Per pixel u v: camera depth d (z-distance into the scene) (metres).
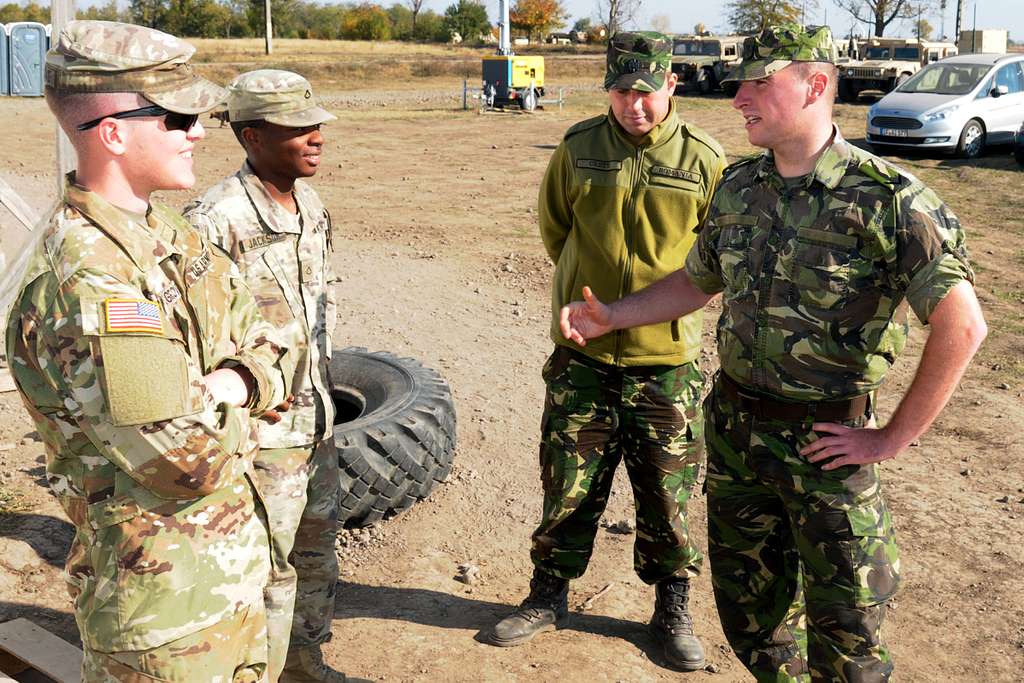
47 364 1.91
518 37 79.88
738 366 2.82
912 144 16.62
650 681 3.54
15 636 3.40
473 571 4.21
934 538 4.59
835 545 2.74
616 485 5.14
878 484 2.77
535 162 16.58
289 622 2.93
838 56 2.58
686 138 3.49
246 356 2.14
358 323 7.46
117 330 1.84
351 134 20.09
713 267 2.98
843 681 2.80
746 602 3.07
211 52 57.22
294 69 40.53
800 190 2.66
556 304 3.70
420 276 8.87
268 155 2.88
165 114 1.98
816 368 2.69
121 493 1.99
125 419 1.85
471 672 3.52
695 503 4.89
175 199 12.30
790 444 2.77
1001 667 3.69
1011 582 4.24
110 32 1.94
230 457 2.00
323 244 3.08
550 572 3.74
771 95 2.56
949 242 2.49
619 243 3.50
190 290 2.09
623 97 3.37
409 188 13.88
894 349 2.70
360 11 91.69
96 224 1.93
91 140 1.95
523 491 4.99
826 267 2.61
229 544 2.08
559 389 3.60
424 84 39.09
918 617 4.01
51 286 1.88
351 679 3.40
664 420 3.55
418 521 4.62
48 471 2.09
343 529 4.48
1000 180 14.41
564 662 3.61
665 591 3.71
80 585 2.05
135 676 2.01
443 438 4.67
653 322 3.12
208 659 2.04
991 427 5.86
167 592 1.99
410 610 3.95
